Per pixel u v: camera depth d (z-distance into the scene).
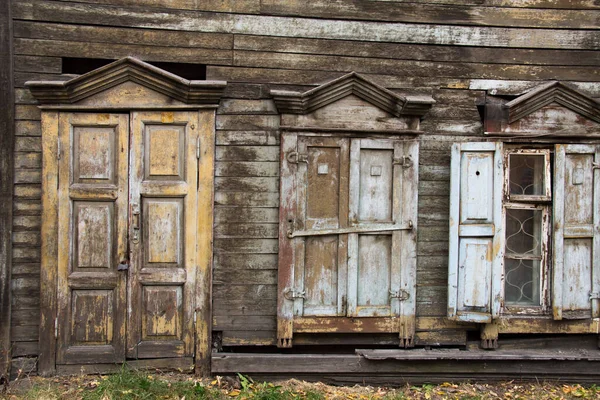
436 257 4.76
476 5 4.76
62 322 4.43
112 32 4.47
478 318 4.59
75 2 4.43
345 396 4.33
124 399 4.02
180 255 4.52
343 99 4.59
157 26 4.50
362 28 4.68
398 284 4.64
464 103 4.78
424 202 4.75
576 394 4.41
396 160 4.62
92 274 4.45
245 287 4.62
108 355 4.47
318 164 4.59
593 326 4.72
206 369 4.54
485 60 4.79
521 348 4.79
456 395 4.40
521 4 4.79
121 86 4.42
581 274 4.71
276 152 4.61
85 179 4.43
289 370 4.51
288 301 4.57
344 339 4.69
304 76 4.64
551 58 4.82
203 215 4.50
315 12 4.63
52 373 4.43
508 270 4.80
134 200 4.44
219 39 4.57
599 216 4.69
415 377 4.59
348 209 4.59
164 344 4.52
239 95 4.58
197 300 4.52
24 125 4.43
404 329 4.65
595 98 4.84
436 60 4.75
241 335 4.63
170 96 4.44
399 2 4.70
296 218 4.56
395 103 4.56
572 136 4.71
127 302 4.48
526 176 4.80
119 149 4.44
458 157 4.58
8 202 4.40
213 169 4.52
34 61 4.41
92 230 4.45
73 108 4.37
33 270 4.47
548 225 4.75
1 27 4.36
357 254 4.62
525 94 4.66
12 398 4.13
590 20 4.84
